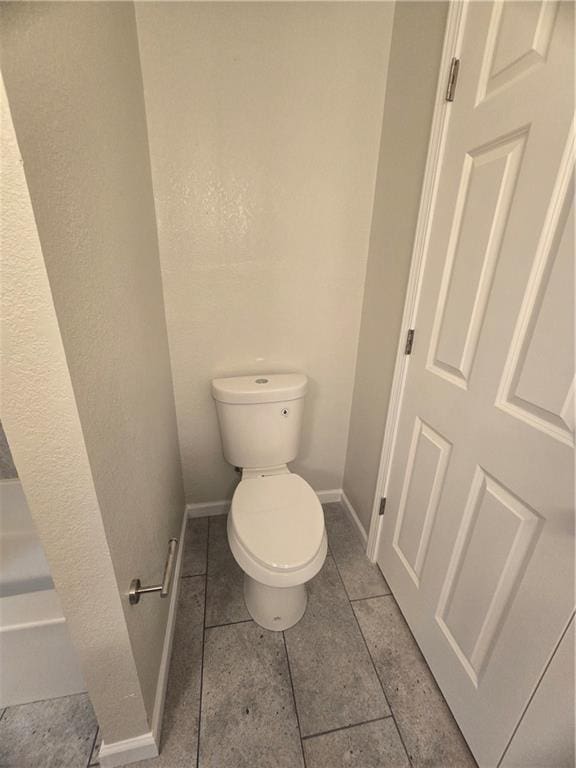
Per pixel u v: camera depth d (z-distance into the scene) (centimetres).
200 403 144
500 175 69
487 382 75
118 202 74
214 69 103
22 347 44
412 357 107
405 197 106
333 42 106
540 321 61
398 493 119
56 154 46
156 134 105
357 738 88
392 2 105
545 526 61
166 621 105
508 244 68
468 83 77
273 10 100
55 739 85
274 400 128
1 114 35
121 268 74
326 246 130
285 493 117
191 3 96
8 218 39
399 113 107
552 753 61
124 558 67
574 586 56
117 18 79
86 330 54
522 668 67
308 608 122
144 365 91
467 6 75
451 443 89
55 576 59
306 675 101
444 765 83
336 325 144
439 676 97
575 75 52
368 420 142
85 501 55
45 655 86
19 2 37
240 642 110
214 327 133
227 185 115
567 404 57
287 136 114
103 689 72
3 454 117
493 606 75
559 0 54
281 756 84
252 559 94
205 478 160
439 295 92
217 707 93
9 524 122
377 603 125
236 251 124
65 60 50
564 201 56
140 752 81
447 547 92
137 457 79
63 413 48
